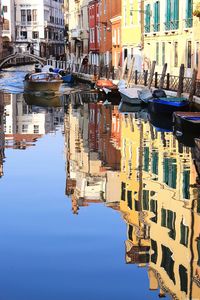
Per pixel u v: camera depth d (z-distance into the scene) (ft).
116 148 72.38
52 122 99.71
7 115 110.63
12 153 71.72
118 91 129.39
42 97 145.28
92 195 50.60
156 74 118.83
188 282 31.09
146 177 55.88
